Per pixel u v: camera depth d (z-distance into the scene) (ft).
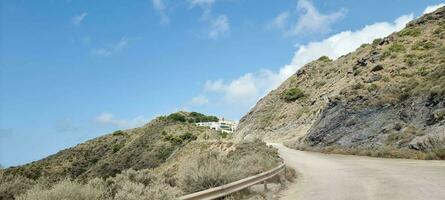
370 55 278.26
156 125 504.02
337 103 188.55
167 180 52.80
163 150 422.41
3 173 46.57
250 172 61.36
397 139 130.21
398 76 178.19
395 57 224.12
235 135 400.67
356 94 179.01
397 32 281.74
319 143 175.94
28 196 29.12
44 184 39.96
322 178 70.28
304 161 115.75
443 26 254.06
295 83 405.39
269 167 70.44
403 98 149.48
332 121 177.27
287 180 68.74
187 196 33.83
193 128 488.02
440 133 113.09
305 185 61.57
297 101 347.56
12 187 42.80
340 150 148.05
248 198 47.70
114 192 39.01
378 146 134.92
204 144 260.62
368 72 221.66
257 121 367.04
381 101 158.30
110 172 411.13
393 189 50.85
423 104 134.21
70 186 30.50
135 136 495.41
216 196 39.58
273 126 328.08
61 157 454.40
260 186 60.29
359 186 56.03
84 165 444.55
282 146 226.17
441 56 184.44
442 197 42.68
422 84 146.51
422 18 285.64
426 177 62.64
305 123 288.71
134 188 34.99
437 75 147.23
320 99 309.42
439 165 86.22
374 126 148.46
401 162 100.17
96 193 32.24
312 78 389.80
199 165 55.62
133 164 415.44
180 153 276.21
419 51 220.64
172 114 544.62
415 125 129.70
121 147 469.16
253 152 119.14
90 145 492.13
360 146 144.66
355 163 102.53
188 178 48.44
